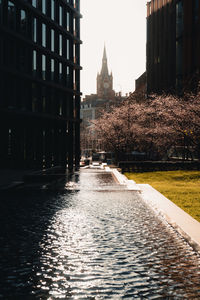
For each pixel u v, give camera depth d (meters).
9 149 34.97
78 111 52.91
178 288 5.31
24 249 7.32
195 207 13.00
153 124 46.38
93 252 7.12
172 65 54.69
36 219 10.53
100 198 15.22
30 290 5.21
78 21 53.09
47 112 42.00
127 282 5.54
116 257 6.80
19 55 35.28
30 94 37.72
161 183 23.28
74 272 5.96
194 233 8.04
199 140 30.72
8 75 33.72
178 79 52.06
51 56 42.84
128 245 7.66
